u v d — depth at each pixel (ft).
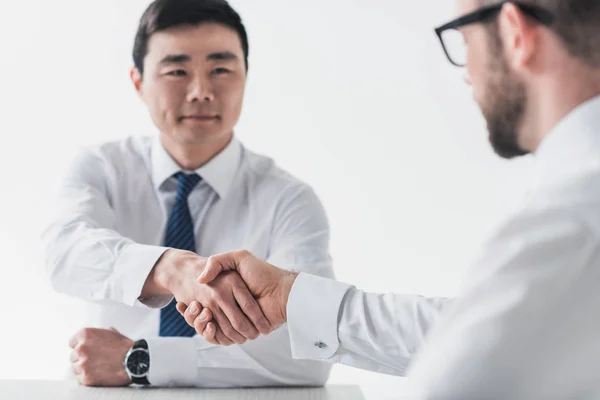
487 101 3.31
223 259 5.65
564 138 2.97
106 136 12.22
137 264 6.15
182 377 6.12
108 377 5.99
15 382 5.89
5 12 12.12
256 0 12.13
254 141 12.23
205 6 6.93
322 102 12.26
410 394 2.74
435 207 12.27
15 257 12.09
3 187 12.13
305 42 12.22
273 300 5.44
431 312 4.85
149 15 7.07
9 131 12.15
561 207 2.77
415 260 12.26
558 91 3.07
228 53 7.02
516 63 3.15
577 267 2.70
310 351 5.23
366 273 12.26
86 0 12.17
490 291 2.71
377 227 12.28
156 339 6.17
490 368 2.64
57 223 6.92
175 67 6.98
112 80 12.23
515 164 12.11
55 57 12.17
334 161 12.26
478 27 3.30
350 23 12.19
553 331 2.67
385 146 12.27
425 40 12.19
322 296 5.18
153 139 7.82
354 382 12.07
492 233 2.82
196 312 5.80
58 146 12.18
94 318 7.26
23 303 12.09
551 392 2.68
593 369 2.68
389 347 4.96
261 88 12.22
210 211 7.52
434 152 12.25
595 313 2.68
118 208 7.55
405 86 12.25
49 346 12.09
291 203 7.47
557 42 3.05
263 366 6.30
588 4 2.99
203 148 7.36
